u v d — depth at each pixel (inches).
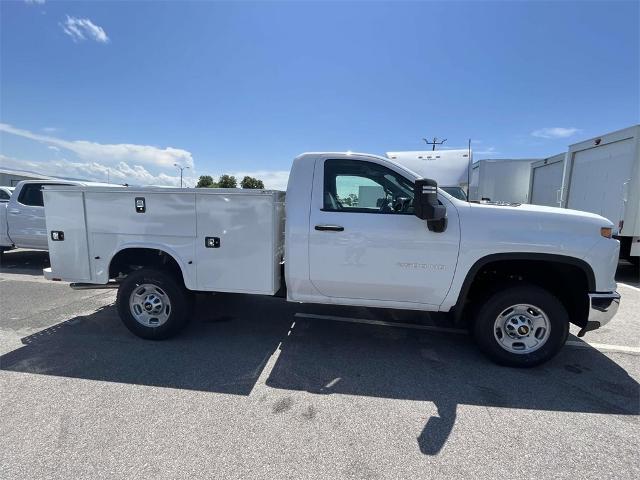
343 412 115.7
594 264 137.8
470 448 100.2
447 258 142.4
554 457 97.2
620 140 309.6
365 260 146.8
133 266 175.0
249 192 150.9
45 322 189.8
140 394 123.8
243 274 156.5
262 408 116.9
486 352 148.6
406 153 371.9
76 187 164.7
